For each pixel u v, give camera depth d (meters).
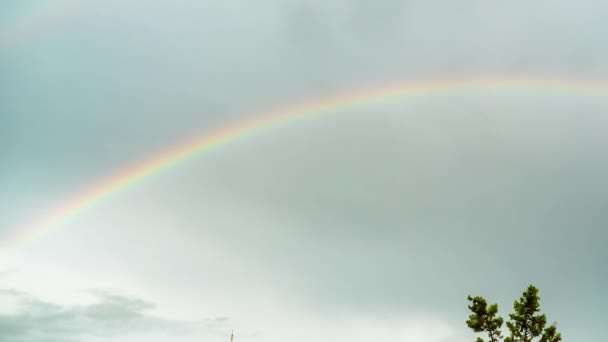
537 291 39.06
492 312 39.12
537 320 38.16
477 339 38.91
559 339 38.03
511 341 37.69
